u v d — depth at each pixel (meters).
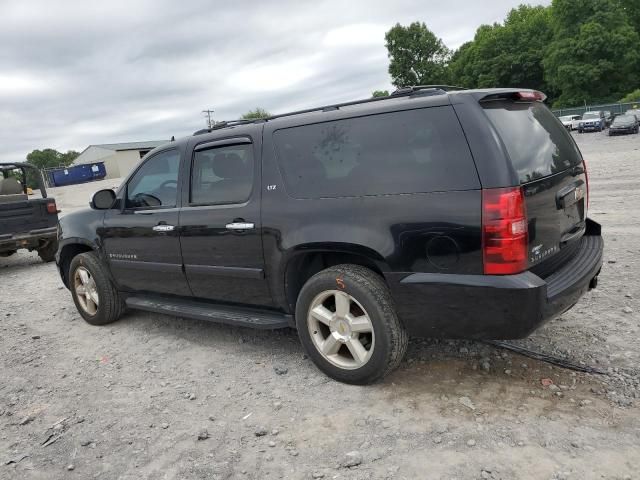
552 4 66.19
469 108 3.04
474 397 3.31
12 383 4.29
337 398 3.49
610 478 2.50
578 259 3.64
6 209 9.17
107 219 5.21
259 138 3.96
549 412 3.07
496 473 2.60
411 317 3.26
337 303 3.55
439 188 3.07
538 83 75.19
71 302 6.72
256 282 4.03
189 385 3.93
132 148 82.06
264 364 4.16
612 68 60.41
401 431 3.04
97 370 4.39
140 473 2.93
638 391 3.19
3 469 3.09
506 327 2.97
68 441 3.32
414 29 78.75
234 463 2.92
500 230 2.89
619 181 12.38
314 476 2.74
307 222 3.60
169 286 4.78
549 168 3.37
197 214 4.31
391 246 3.23
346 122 3.52
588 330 4.08
